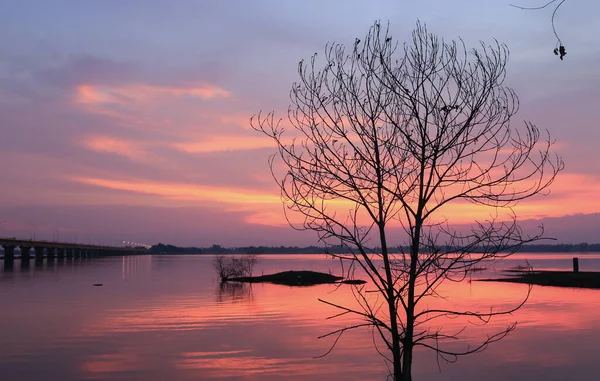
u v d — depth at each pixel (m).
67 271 113.31
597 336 28.67
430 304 42.94
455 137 7.79
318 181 8.00
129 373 21.33
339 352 24.83
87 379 20.42
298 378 20.41
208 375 20.95
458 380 20.17
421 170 7.84
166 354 24.50
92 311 39.88
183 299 49.12
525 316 36.31
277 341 27.48
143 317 36.47
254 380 20.14
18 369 21.84
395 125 7.88
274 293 55.41
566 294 53.09
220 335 29.34
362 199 7.88
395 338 7.95
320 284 69.50
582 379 20.28
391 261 8.21
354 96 7.94
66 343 26.98
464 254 7.94
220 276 83.19
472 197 7.96
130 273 105.44
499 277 83.06
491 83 7.83
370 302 41.22
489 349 25.41
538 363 22.83
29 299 49.19
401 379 7.83
